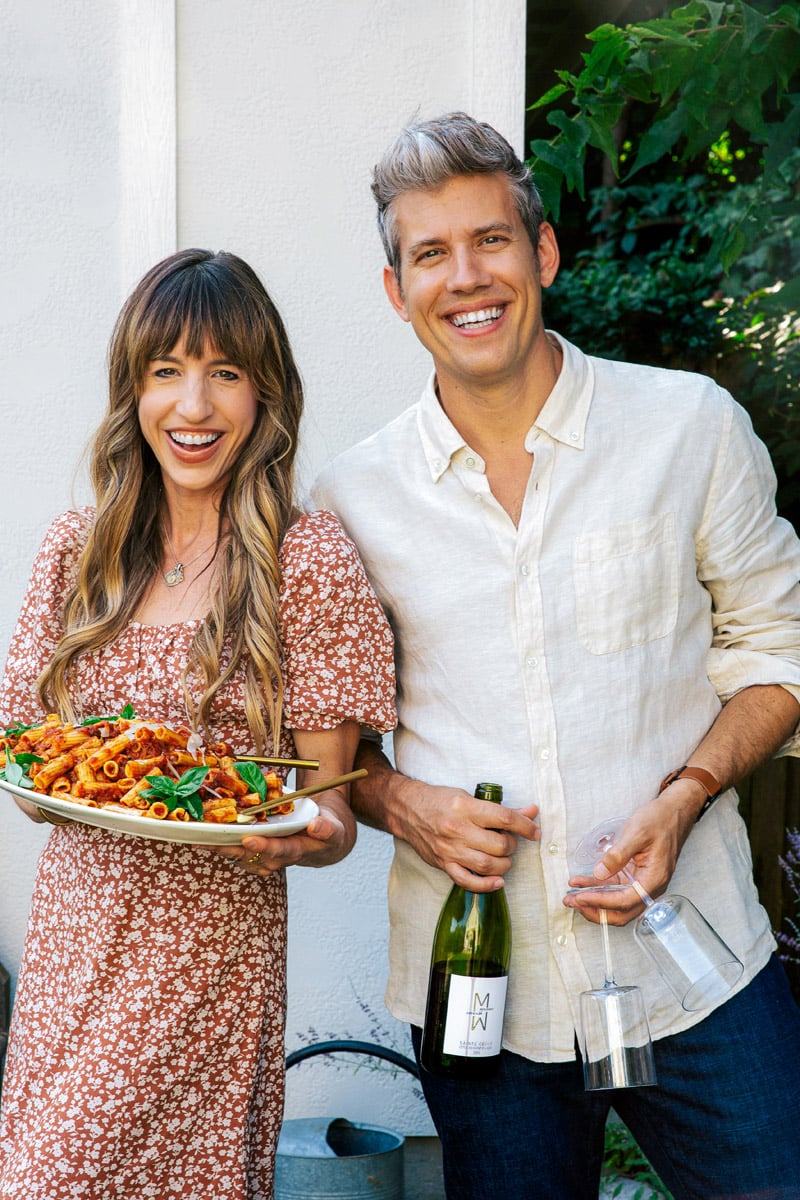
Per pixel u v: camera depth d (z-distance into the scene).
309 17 3.04
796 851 3.45
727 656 2.08
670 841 1.89
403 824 2.02
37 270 3.04
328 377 3.11
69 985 1.94
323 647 1.98
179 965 1.89
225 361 1.97
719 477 2.04
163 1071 1.87
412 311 1.99
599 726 1.97
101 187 3.03
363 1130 2.78
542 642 1.98
